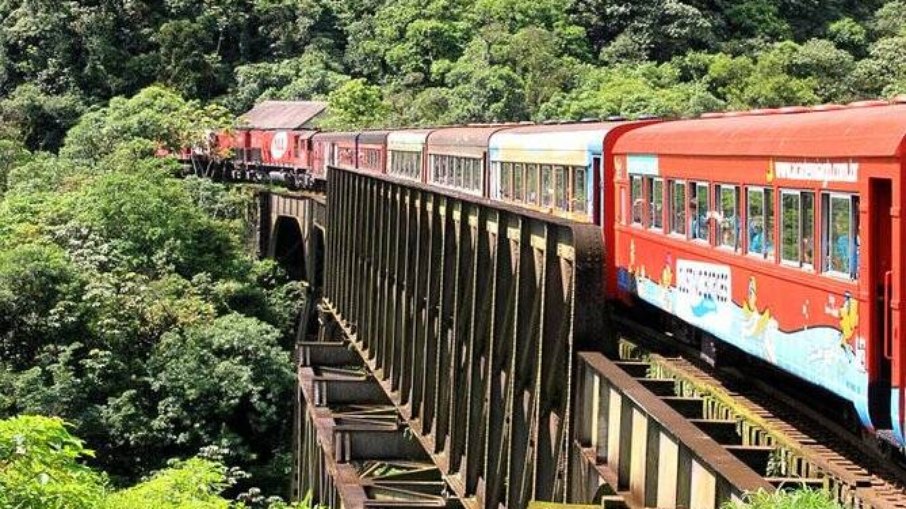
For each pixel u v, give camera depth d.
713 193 17.95
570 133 25.33
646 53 93.00
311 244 54.22
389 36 100.75
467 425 20.70
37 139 84.44
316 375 36.81
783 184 15.31
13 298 39.72
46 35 92.38
